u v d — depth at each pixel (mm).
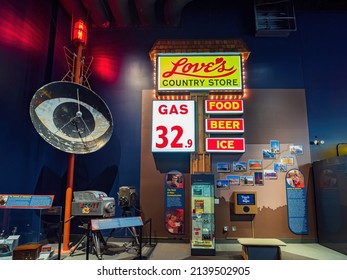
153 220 6066
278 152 6281
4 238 4371
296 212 6031
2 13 4688
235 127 6191
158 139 6176
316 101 6551
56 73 6203
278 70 6691
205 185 5184
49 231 5523
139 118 6539
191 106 6297
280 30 6660
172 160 6297
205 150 6133
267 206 6070
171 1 6266
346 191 4883
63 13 6566
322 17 7004
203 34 6949
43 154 5715
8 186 4758
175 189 6156
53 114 5129
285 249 5387
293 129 6395
